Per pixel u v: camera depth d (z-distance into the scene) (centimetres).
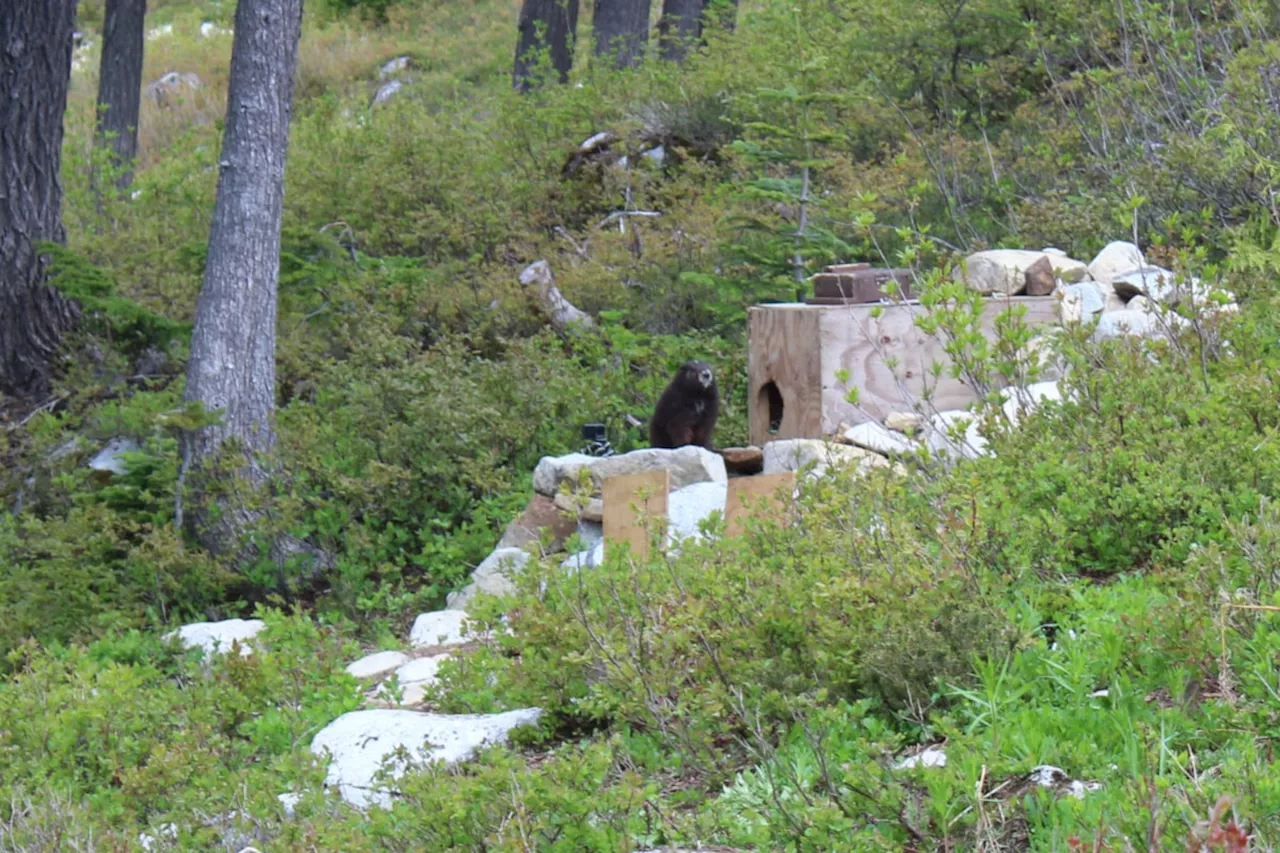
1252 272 1410
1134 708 677
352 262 2295
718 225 2014
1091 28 2231
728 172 2602
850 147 2389
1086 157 1961
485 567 1399
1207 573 748
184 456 1652
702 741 735
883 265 1992
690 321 2117
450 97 4606
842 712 718
